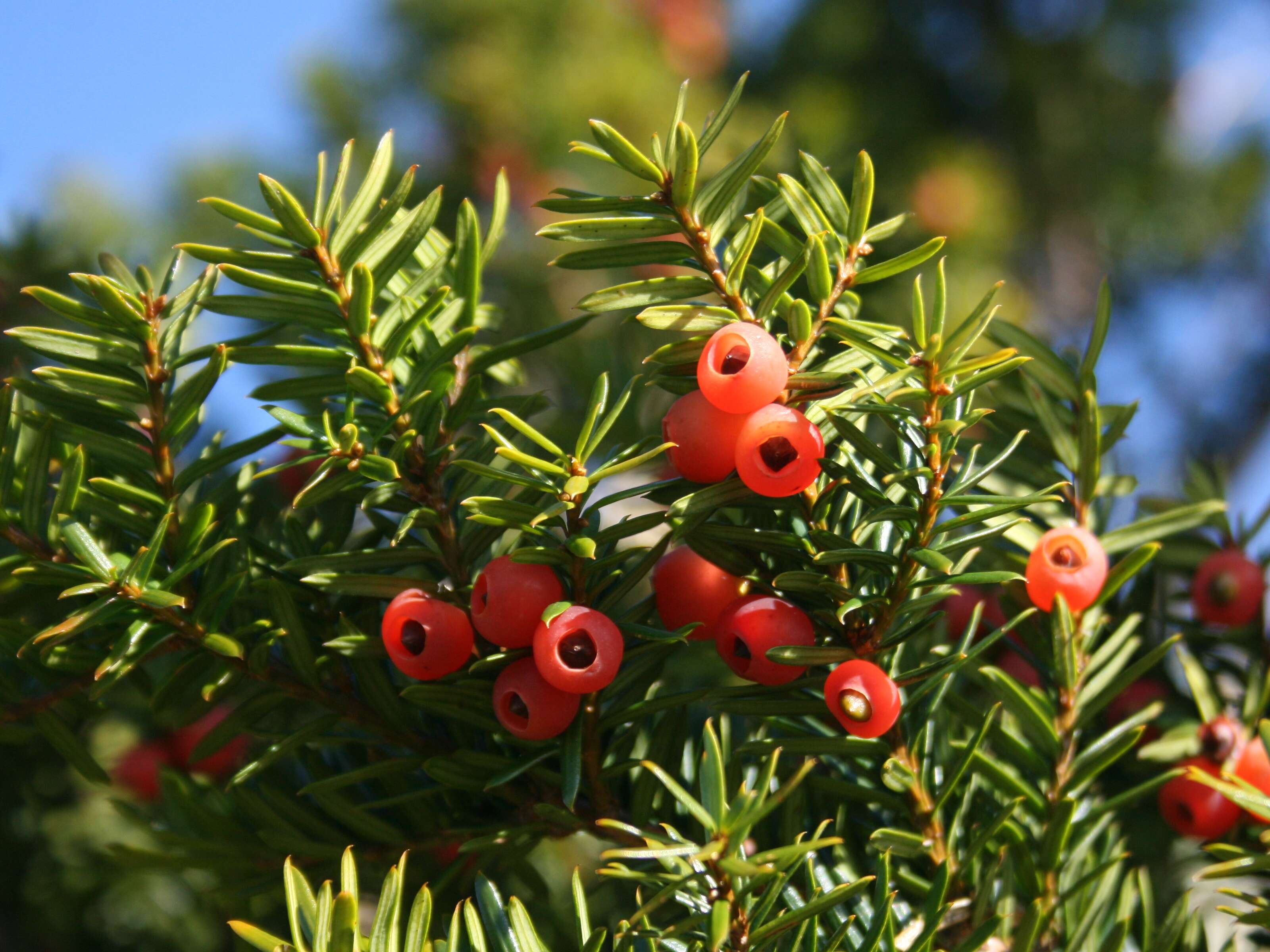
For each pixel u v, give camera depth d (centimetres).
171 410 38
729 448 37
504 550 41
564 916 45
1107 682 40
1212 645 43
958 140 137
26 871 49
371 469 38
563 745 37
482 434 41
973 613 41
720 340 37
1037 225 138
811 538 38
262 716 39
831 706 37
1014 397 41
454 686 37
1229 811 40
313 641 39
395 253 38
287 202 37
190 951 50
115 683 38
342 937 35
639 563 38
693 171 37
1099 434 40
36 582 37
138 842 50
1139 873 40
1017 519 37
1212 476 45
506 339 73
